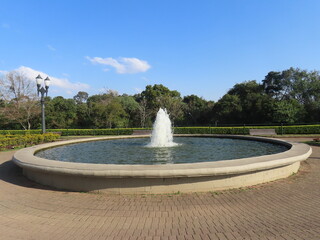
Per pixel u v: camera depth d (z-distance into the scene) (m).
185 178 4.48
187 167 4.45
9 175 6.37
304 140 14.84
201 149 9.49
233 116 34.81
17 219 3.51
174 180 4.46
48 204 4.11
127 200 4.19
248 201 4.06
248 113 33.50
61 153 9.09
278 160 5.10
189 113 41.19
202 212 3.63
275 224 3.18
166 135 13.26
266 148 9.41
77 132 23.62
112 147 10.77
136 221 3.36
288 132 19.92
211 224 3.22
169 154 8.36
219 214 3.55
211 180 4.57
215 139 13.77
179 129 22.55
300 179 5.40
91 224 3.29
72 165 4.89
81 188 4.74
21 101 26.62
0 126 29.64
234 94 41.12
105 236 2.94
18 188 5.11
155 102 36.50
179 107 37.16
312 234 2.88
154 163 6.79
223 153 8.40
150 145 11.27
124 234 2.98
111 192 4.55
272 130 19.19
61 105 32.47
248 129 20.78
